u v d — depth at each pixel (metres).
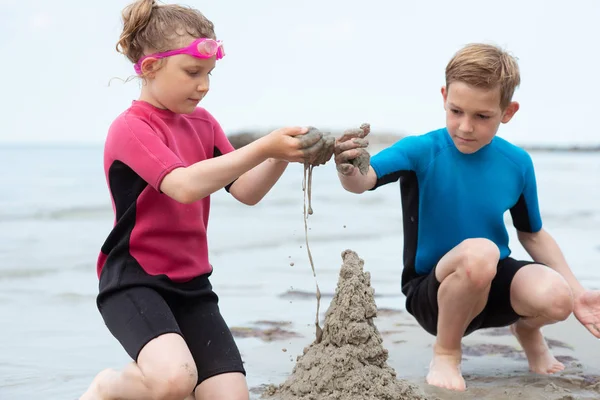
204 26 3.08
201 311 3.09
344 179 3.27
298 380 3.00
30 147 36.91
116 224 3.01
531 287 3.49
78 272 6.80
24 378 3.62
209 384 2.92
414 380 3.53
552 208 12.16
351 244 8.34
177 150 3.08
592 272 6.46
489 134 3.48
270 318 4.82
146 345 2.72
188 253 3.06
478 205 3.70
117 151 2.95
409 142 3.72
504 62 3.38
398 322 4.78
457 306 3.41
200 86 3.01
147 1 3.02
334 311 3.03
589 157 31.27
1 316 5.02
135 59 3.08
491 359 4.00
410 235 3.80
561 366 3.76
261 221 10.48
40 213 11.11
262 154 2.70
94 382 2.90
